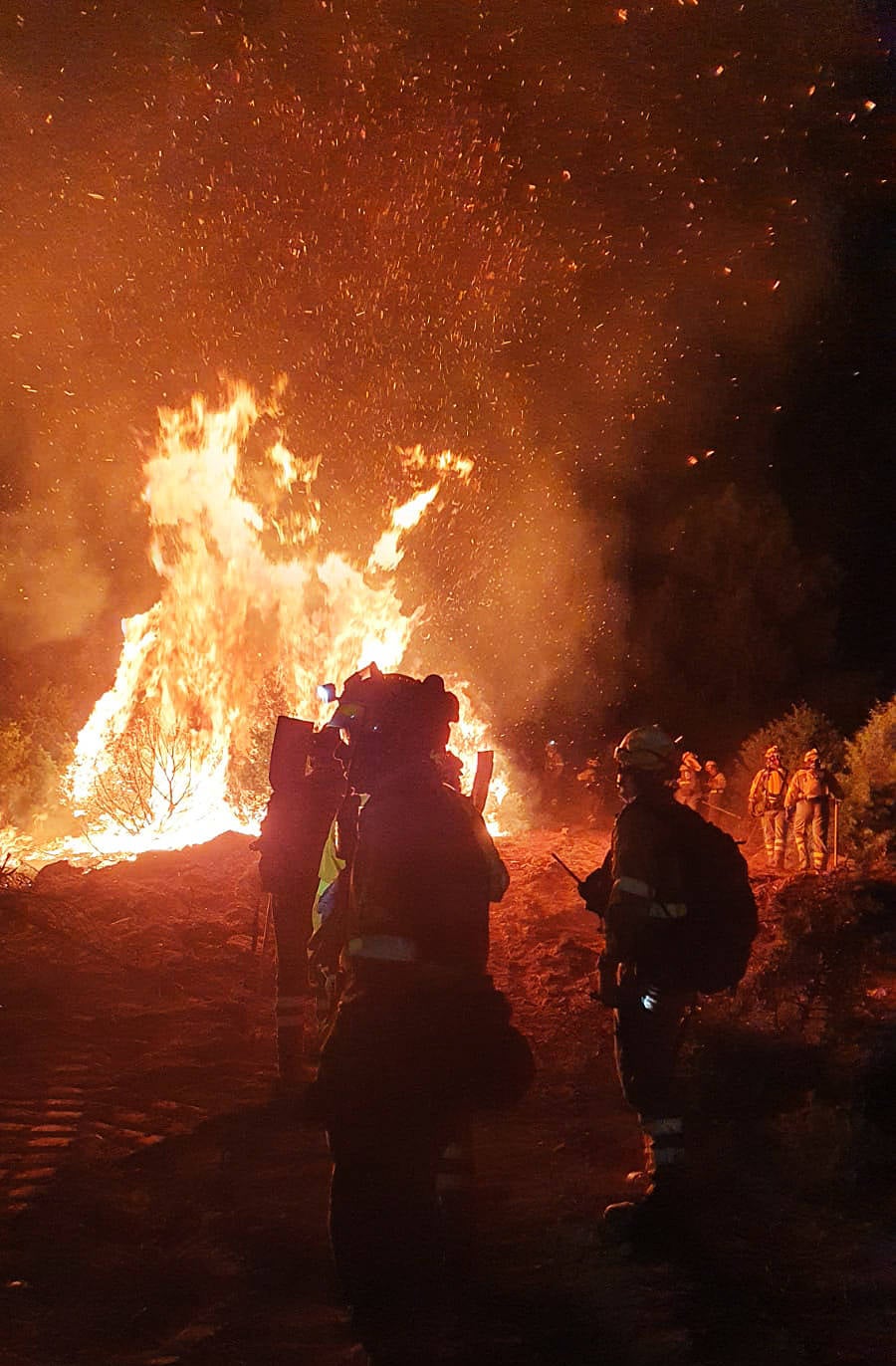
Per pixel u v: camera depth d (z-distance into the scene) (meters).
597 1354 4.04
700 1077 6.57
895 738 18.42
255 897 11.99
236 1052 7.64
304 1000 7.09
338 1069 4.05
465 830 4.27
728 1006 7.76
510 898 12.61
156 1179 5.70
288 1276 4.67
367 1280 4.11
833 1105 6.27
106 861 15.45
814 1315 4.34
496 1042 4.12
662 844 5.07
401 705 4.41
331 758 7.21
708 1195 5.31
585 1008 8.77
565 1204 5.38
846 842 17.02
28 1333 4.21
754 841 19.38
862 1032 7.38
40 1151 5.96
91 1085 6.98
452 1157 4.47
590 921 11.65
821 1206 5.27
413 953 4.11
